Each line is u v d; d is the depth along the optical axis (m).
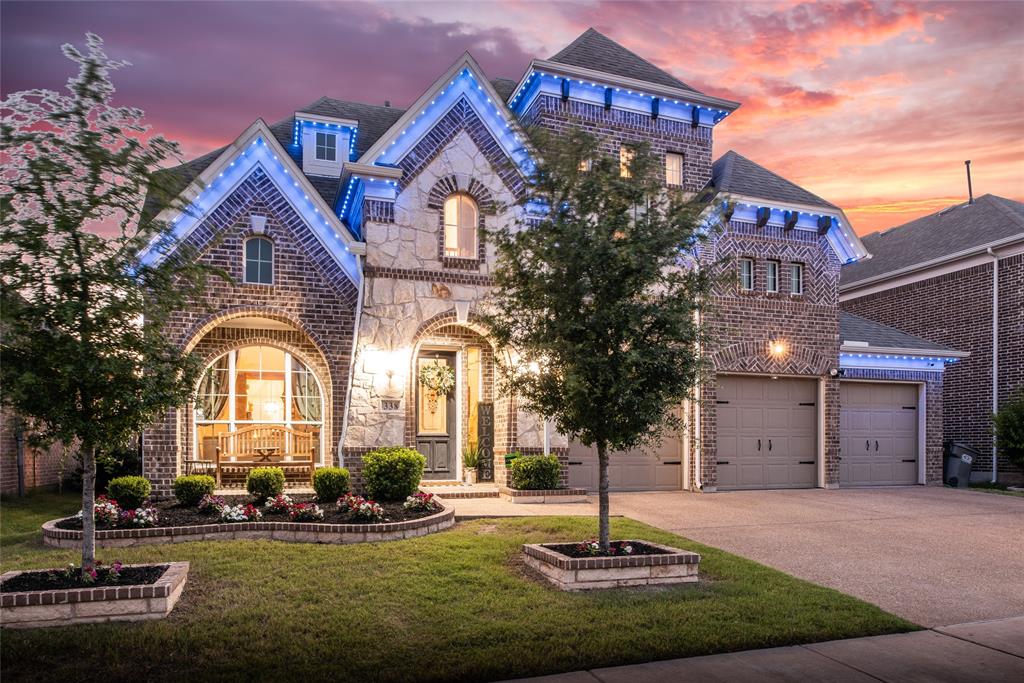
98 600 6.96
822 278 18.88
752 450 18.00
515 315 9.56
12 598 6.76
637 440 9.24
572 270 8.82
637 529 11.56
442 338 15.91
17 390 6.55
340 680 5.89
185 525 10.38
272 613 7.27
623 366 8.48
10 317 6.68
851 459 19.55
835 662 6.56
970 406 22.61
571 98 17.19
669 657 6.65
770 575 9.23
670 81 18.45
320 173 17.34
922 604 8.42
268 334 14.70
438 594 7.95
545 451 15.32
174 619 7.07
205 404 14.50
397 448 13.76
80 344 6.95
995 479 21.62
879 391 20.12
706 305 9.05
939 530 12.60
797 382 18.69
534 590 8.24
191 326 13.29
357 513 10.84
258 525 10.47
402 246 14.59
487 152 15.38
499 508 13.26
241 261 13.74
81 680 5.83
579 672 6.27
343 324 14.36
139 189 7.48
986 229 22.92
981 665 6.51
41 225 7.00
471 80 15.27
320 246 14.27
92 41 7.40
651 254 8.86
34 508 13.73
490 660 6.32
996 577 9.59
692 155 18.27
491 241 9.64
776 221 18.48
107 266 7.22
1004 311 21.62
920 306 24.61
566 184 9.24
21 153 7.09
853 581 9.28
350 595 7.87
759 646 6.97
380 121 18.91
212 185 13.55
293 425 14.98
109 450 7.79
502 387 9.72
